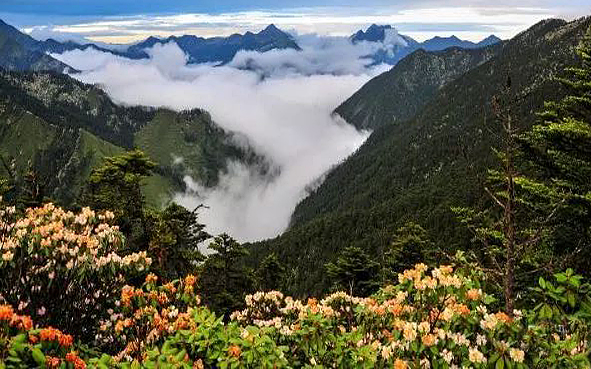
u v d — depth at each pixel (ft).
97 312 23.45
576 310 18.48
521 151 47.62
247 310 22.48
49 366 15.02
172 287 22.74
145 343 19.60
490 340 16.48
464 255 22.61
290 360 18.37
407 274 19.51
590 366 15.42
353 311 21.13
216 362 17.92
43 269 21.54
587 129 45.60
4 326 15.20
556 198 42.86
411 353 16.66
